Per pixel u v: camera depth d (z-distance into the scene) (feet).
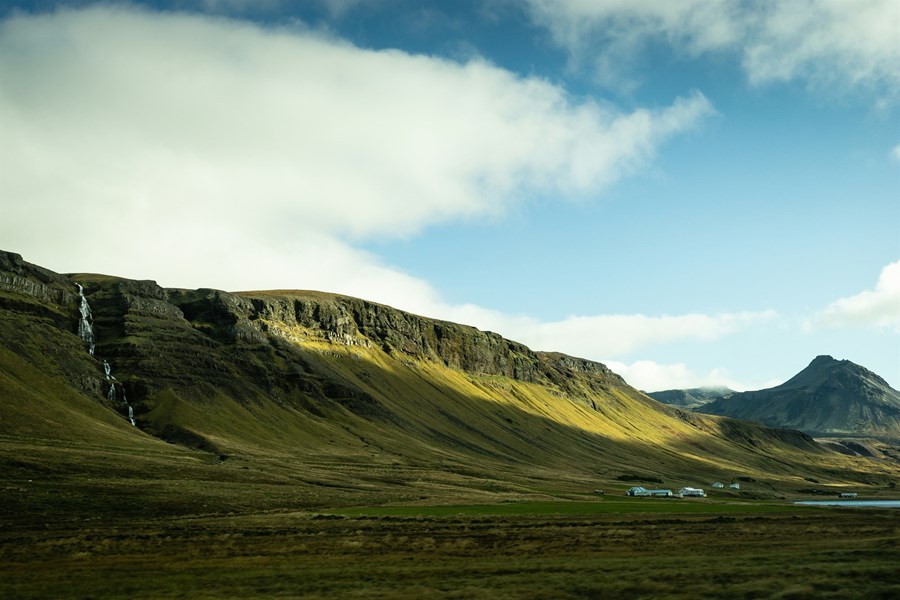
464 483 645.92
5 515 276.82
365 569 163.12
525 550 199.41
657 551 194.39
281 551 199.52
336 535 235.61
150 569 170.71
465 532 244.83
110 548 205.87
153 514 307.78
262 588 140.15
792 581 129.90
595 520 298.97
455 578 147.54
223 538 225.76
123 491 347.15
